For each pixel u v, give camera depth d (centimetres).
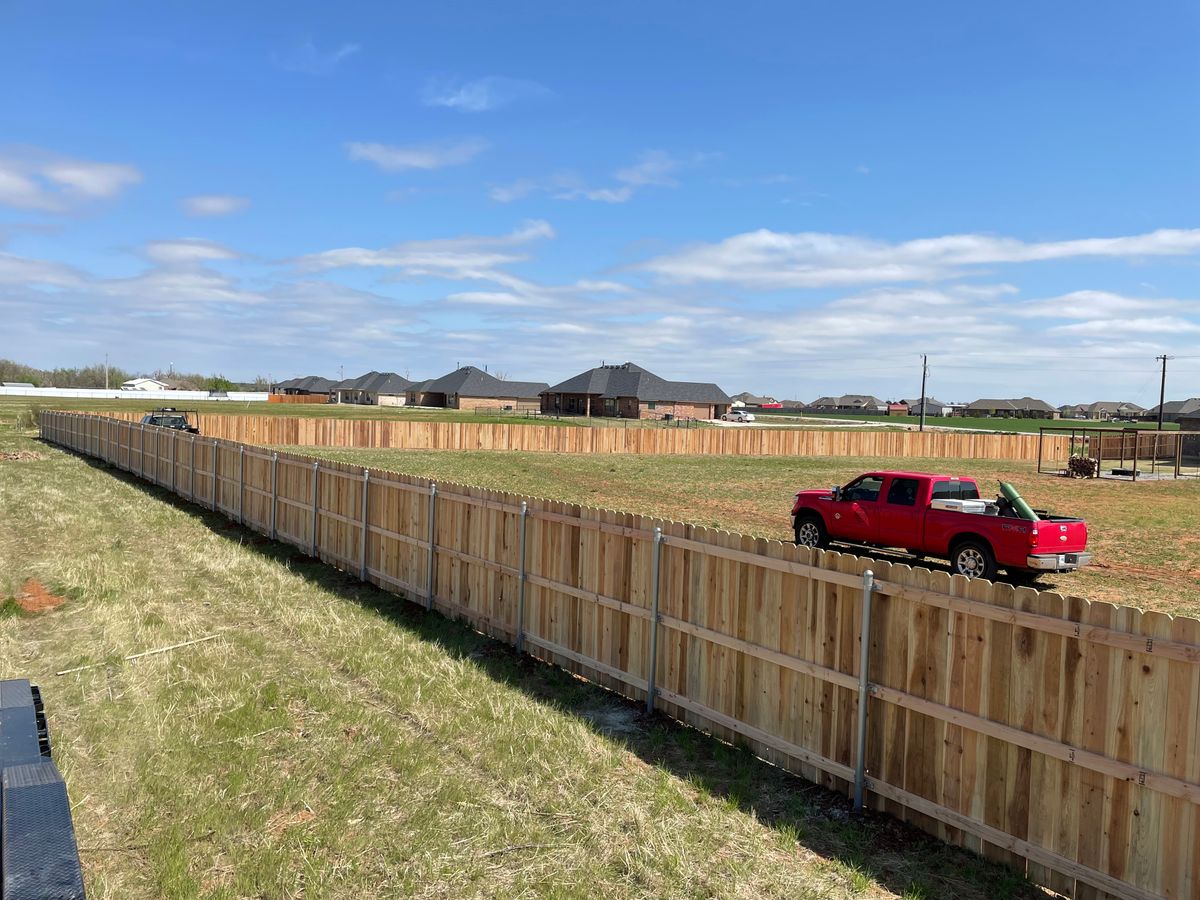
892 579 587
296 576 1291
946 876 518
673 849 533
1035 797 512
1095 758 479
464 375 11888
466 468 3762
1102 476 4169
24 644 915
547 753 668
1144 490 3534
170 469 2309
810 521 1822
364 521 1277
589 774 636
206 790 590
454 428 5075
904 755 584
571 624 891
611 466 4144
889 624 593
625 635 822
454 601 1079
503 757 659
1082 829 490
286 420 4953
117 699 749
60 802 270
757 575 688
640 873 509
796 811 596
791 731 662
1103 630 475
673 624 763
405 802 584
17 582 1160
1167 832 454
